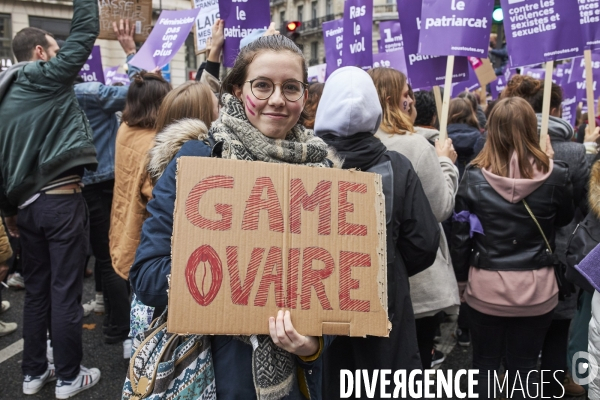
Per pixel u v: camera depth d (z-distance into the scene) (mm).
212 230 1223
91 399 2809
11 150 2633
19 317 4000
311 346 1251
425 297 2221
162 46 3719
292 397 1376
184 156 1250
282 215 1271
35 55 2893
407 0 3305
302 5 38594
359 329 1273
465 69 3295
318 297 1260
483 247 2369
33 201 2678
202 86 2312
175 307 1179
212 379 1300
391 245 1823
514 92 3225
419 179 2027
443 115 2846
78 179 2797
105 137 3416
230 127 1338
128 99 2703
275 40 1356
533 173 2271
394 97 2277
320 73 8352
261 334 1279
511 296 2305
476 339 2488
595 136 3637
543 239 2322
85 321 3932
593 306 2008
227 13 3311
